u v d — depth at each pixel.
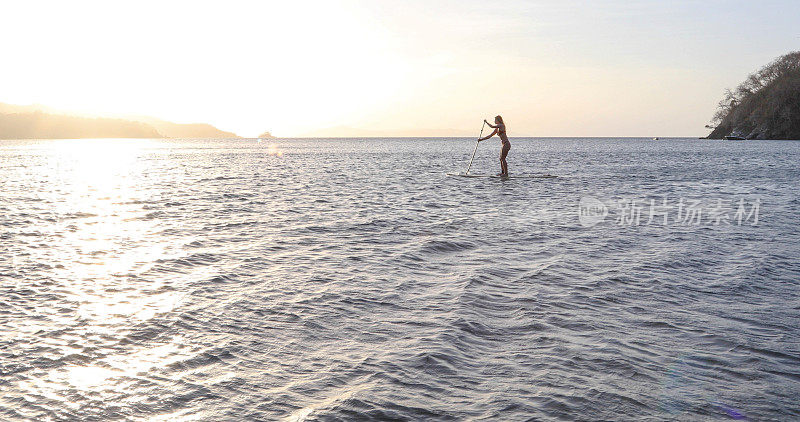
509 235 11.02
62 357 4.70
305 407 3.78
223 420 3.61
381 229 11.76
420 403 3.82
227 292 6.78
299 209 15.38
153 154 79.56
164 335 5.25
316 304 6.25
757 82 144.62
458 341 5.04
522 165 42.59
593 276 7.54
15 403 3.86
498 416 3.63
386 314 5.89
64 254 9.17
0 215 14.32
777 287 7.01
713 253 9.18
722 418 3.63
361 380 4.21
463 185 23.44
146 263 8.46
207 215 14.16
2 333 5.29
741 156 57.84
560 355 4.71
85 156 69.94
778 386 4.14
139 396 3.98
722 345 4.98
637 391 4.02
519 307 6.12
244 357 4.70
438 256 8.99
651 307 6.13
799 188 22.34
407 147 123.75
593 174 31.69
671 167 39.56
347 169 37.62
